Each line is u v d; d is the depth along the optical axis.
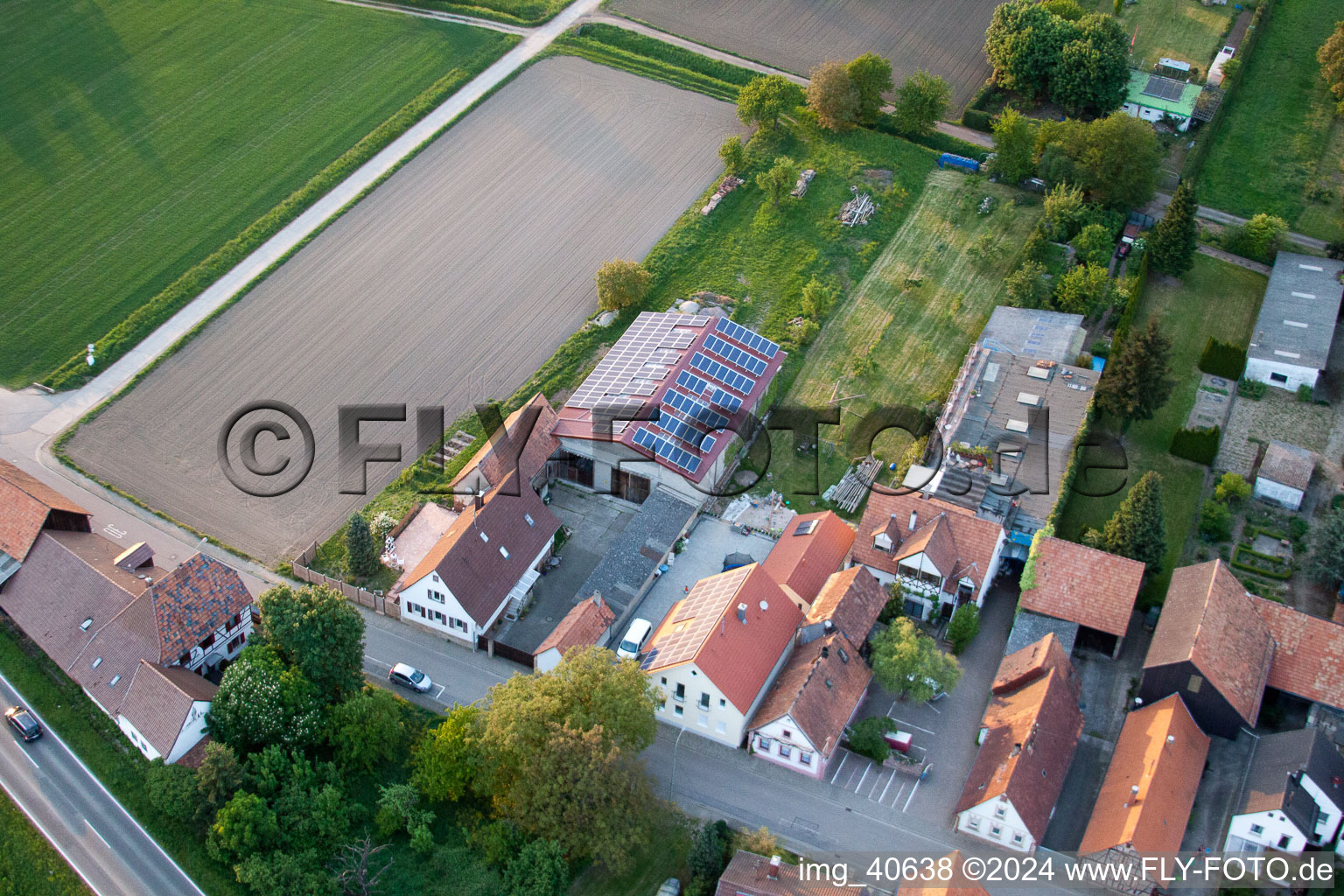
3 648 105.00
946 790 96.88
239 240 154.50
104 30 190.12
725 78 183.75
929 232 156.12
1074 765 98.56
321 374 137.38
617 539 115.81
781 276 150.25
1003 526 112.81
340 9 197.75
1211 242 154.12
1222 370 135.62
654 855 91.88
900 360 138.50
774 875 85.12
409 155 169.25
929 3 199.12
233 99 178.25
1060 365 131.38
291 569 115.50
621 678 92.06
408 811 92.38
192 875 89.25
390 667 107.06
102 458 126.69
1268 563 115.94
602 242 155.62
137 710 95.12
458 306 146.50
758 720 97.50
